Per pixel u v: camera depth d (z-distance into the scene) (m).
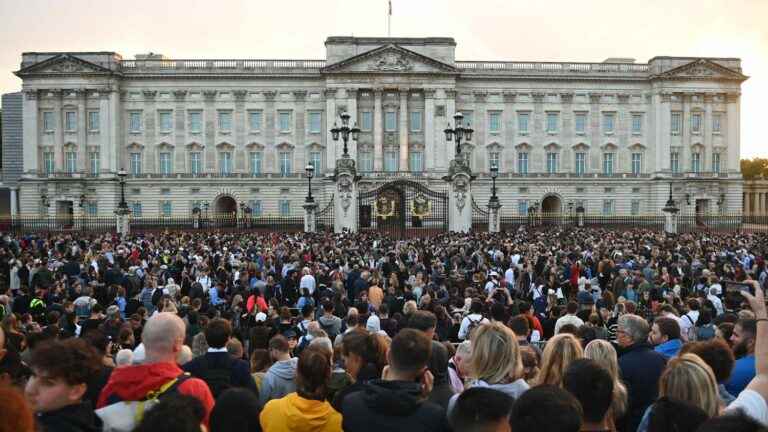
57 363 7.15
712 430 5.37
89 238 59.19
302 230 83.12
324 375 8.47
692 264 35.81
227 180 102.56
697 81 102.81
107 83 99.44
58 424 7.06
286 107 102.56
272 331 17.78
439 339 19.39
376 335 10.83
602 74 103.69
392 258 35.53
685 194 102.88
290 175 102.88
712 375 8.05
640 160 105.56
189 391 8.38
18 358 10.67
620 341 11.20
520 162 104.31
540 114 104.12
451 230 61.72
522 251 41.97
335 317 19.41
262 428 8.34
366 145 102.00
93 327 18.80
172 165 102.62
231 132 102.50
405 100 101.06
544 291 26.17
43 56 100.38
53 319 17.97
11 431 5.14
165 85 102.00
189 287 29.23
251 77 102.06
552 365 9.51
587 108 104.56
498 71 102.88
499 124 103.81
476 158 103.56
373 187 100.12
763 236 62.88
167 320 8.72
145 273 32.97
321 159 102.88
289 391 11.45
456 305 23.27
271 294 26.30
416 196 72.50
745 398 8.02
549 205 109.25
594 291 27.19
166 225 92.81
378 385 8.10
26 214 97.62
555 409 5.91
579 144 104.38
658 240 54.97
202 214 102.31
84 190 100.12
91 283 28.22
